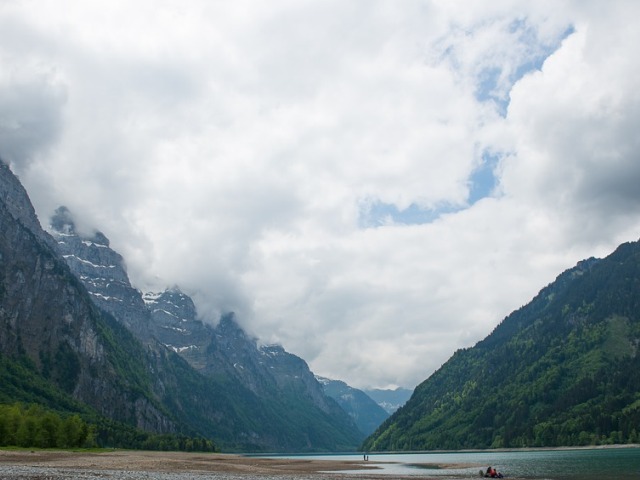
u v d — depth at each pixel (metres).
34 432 178.62
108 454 180.12
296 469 147.75
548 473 117.50
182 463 141.50
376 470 152.12
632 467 129.62
